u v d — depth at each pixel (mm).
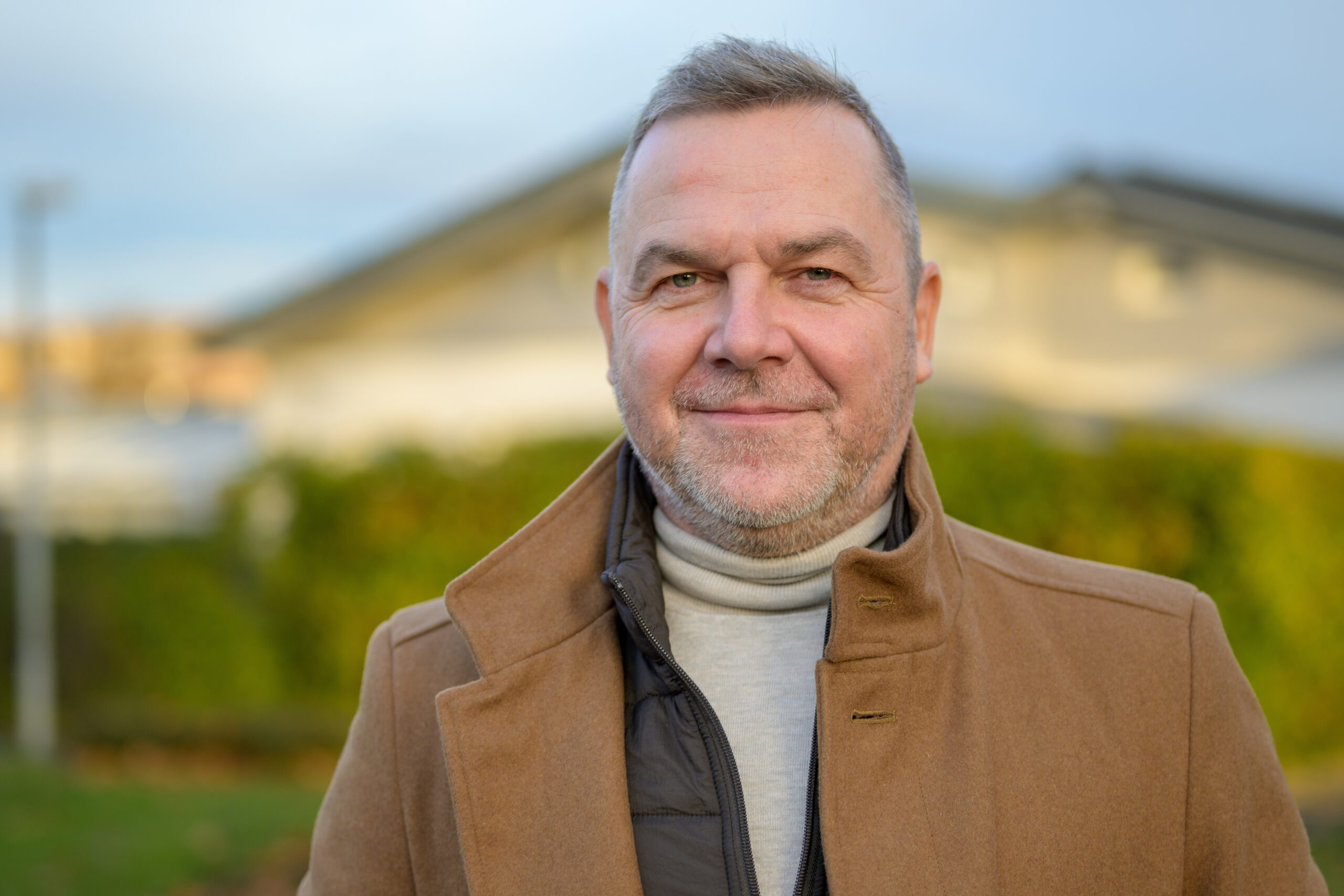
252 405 14070
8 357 20094
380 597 9875
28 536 9938
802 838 1465
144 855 5789
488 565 1601
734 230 1454
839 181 1485
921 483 1593
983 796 1436
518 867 1482
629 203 1550
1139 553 8633
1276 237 11875
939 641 1507
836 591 1434
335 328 12539
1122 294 12555
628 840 1434
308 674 10133
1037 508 8641
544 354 12398
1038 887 1427
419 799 1632
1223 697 1527
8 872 5473
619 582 1522
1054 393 12672
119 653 10289
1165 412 12430
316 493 9984
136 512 14039
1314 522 8680
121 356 23422
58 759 9172
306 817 6570
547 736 1536
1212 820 1479
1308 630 8609
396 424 12492
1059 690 1526
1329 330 12156
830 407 1481
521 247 12383
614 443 1759
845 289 1491
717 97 1501
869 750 1449
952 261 12180
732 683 1559
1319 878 1563
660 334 1500
